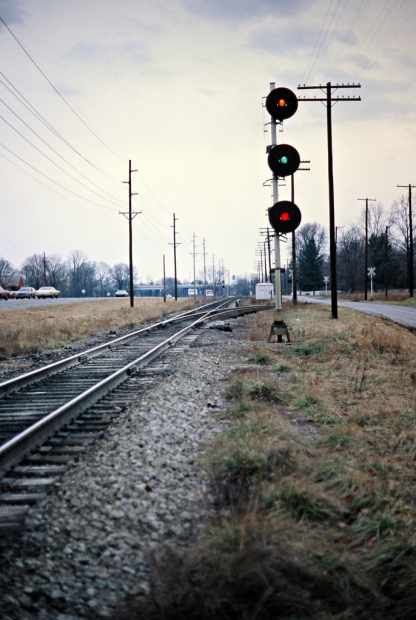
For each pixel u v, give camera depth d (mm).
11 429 8641
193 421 8766
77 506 5543
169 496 5812
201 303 72625
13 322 31953
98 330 29328
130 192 54250
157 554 4578
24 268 194625
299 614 4062
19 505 5586
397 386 11562
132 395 11039
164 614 3867
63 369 15008
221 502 5648
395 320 32281
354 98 30641
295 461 6543
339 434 7887
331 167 30766
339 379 12469
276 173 16562
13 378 13141
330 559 4609
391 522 5270
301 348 17188
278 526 4820
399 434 8133
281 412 9516
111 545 4820
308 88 30484
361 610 4312
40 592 4117
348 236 137625
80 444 7746
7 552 4625
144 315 40844
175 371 13680
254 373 12562
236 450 6582
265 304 63875
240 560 4223
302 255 138625
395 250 110812
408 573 4660
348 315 33625
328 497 5645
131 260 54469
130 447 7406
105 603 4035
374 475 6547
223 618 3932
